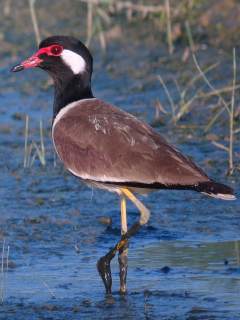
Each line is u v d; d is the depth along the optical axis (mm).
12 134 18547
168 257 12430
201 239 13133
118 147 11133
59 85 12227
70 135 11602
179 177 10672
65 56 12172
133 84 20328
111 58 21953
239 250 12602
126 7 23609
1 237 13375
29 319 10438
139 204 11234
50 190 15383
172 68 20688
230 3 22172
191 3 22516
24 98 20891
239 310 10445
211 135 17016
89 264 12328
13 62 22891
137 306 10750
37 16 25656
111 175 11117
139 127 11281
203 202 14531
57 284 11609
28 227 13758
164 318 10289
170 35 21641
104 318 10383
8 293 11320
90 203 14727
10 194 15250
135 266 12133
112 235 13430
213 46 21156
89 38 22641
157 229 13578
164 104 19000
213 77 19594
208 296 10945
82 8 25641
